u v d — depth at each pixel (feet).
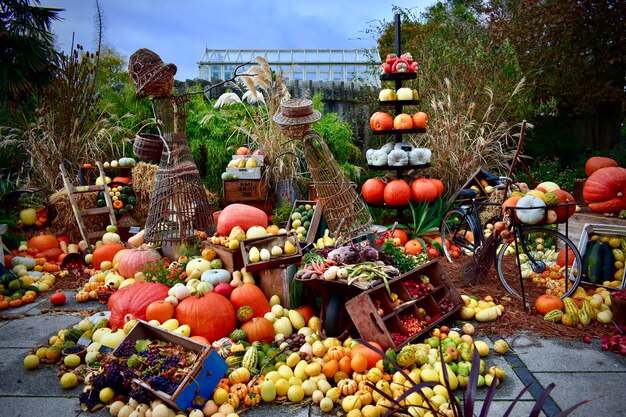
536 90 33.40
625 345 12.66
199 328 13.28
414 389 8.04
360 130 34.60
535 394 11.05
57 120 27.71
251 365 11.85
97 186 23.63
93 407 10.96
